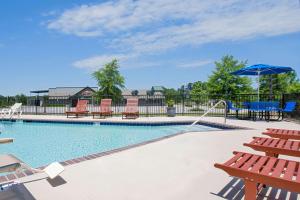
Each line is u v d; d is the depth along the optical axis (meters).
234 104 15.98
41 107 19.00
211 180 3.43
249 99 15.76
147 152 5.02
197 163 4.24
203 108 16.20
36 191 3.06
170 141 6.20
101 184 3.30
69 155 6.74
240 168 2.60
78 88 66.38
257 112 13.66
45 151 7.23
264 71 12.66
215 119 12.18
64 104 18.25
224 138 6.63
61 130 11.22
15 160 2.96
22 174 3.64
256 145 3.66
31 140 8.98
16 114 15.86
